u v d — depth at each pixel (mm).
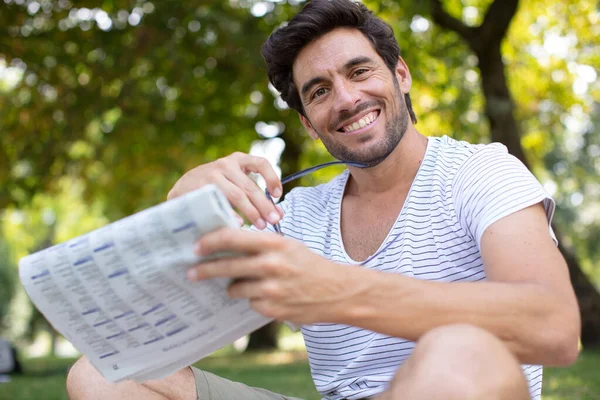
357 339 1821
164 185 12852
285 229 2100
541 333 1342
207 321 1304
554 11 10680
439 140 1967
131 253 1229
